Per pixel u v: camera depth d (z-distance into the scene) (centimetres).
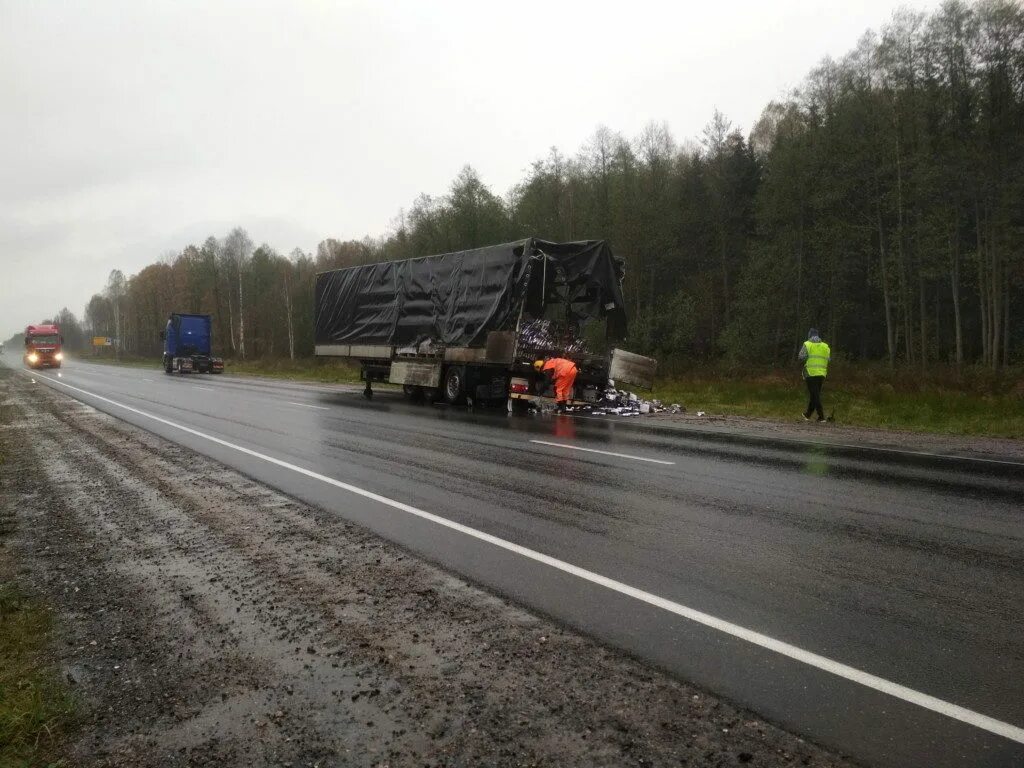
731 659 356
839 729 290
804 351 1520
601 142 4603
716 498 721
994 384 1823
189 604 448
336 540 582
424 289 1956
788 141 4097
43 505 749
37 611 446
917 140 3378
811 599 437
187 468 935
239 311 8288
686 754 274
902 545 550
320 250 9362
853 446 1103
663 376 2639
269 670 354
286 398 2180
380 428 1346
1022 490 760
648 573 488
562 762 270
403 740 288
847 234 3631
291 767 271
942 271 3331
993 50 3028
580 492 753
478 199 4947
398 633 396
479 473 867
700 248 4812
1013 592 446
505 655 365
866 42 3859
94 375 4153
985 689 322
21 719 310
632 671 344
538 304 1669
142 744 292
